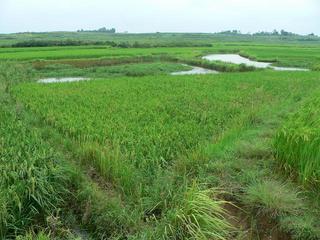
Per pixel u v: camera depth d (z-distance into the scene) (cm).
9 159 907
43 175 835
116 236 761
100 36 18175
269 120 1559
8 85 2486
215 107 1762
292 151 958
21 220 768
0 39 12300
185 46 9956
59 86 2481
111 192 906
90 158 1053
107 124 1358
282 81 2948
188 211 748
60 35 17688
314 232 732
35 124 1455
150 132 1266
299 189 897
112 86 2500
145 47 9000
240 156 1125
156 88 2417
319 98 1438
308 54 7050
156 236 724
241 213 842
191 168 1004
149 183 938
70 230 798
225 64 4841
